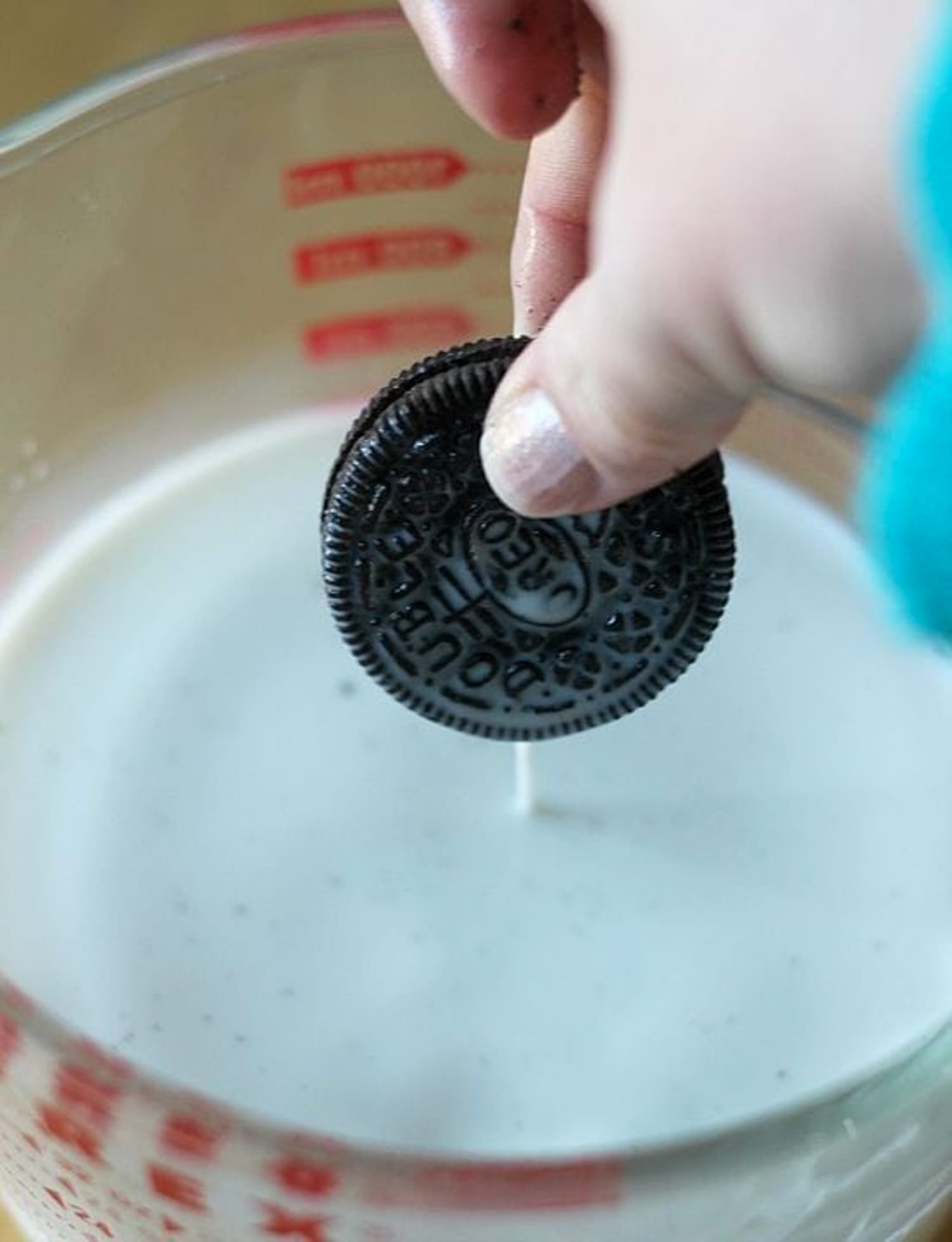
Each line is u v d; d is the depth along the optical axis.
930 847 0.29
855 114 0.16
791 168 0.16
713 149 0.17
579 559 0.24
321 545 0.30
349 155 0.32
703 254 0.17
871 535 0.16
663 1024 0.27
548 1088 0.27
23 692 0.32
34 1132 0.23
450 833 0.29
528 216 0.27
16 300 0.30
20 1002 0.22
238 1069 0.27
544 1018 0.27
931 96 0.14
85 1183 0.24
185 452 0.35
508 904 0.28
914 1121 0.21
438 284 0.35
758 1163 0.20
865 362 0.17
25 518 0.33
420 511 0.24
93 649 0.32
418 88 0.31
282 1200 0.21
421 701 0.25
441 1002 0.27
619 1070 0.27
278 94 0.31
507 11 0.25
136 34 0.36
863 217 0.16
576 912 0.28
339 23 0.30
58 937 0.29
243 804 0.30
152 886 0.29
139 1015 0.28
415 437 0.24
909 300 0.16
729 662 0.32
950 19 0.14
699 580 0.25
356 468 0.24
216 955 0.28
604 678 0.25
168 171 0.31
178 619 0.32
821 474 0.33
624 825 0.29
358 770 0.30
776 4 0.16
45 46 0.36
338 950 0.28
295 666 0.31
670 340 0.18
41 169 0.29
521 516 0.23
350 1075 0.27
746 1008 0.28
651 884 0.29
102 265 0.32
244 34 0.30
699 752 0.30
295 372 0.36
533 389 0.21
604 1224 0.20
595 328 0.19
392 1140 0.26
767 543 0.33
